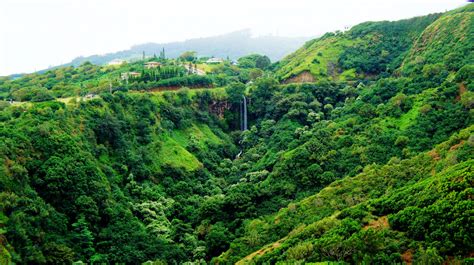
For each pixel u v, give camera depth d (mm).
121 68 165250
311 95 125000
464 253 35188
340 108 111062
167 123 107625
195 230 73188
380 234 39656
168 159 95812
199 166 99188
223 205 74688
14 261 50562
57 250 57094
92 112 88750
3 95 116125
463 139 60312
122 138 90062
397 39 158500
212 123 123688
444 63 98750
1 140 63594
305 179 76938
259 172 89188
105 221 69188
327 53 158750
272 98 129250
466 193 39406
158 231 71688
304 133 98250
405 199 46281
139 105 104000
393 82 101188
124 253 63875
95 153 81562
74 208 65188
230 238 66625
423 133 75625
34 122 73250
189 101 121125
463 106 75688
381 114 88375
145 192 82688
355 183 64500
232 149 117688
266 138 114750
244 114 131375
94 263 60250
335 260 40062
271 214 71312
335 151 81125
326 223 49688
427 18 159375
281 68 174125
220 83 146875
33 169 65312
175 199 85875
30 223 56438
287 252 45750
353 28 178250
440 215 38844
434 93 84000
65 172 67000
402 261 36562
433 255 34438
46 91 104062
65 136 73688
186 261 65500
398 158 71688
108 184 75438
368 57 151625
